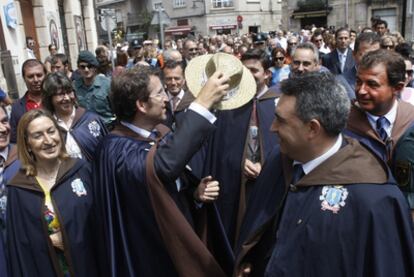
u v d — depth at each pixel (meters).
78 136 3.36
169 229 1.84
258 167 3.06
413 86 3.60
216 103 1.91
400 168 1.97
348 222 1.49
